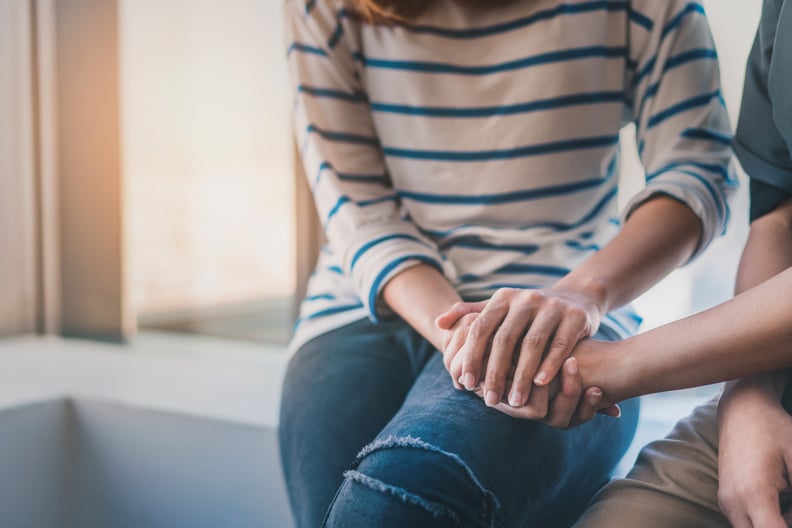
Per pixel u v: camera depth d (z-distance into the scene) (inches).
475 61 39.9
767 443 27.2
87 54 74.5
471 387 30.0
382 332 39.6
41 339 78.6
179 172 71.4
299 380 38.3
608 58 39.4
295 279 66.7
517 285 38.8
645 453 31.1
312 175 42.3
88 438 59.9
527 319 30.9
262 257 68.7
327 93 42.4
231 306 71.1
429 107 40.4
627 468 43.0
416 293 35.9
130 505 58.6
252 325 70.4
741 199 51.4
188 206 71.5
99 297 77.1
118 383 63.0
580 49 38.6
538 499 28.3
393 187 43.6
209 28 68.0
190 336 73.3
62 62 75.9
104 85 74.0
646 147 40.0
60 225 78.2
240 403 57.5
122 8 72.2
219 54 67.8
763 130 34.4
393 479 26.0
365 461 27.6
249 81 66.7
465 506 25.5
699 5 39.7
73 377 64.8
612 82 39.6
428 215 41.4
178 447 56.0
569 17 38.4
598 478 33.5
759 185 35.4
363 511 26.1
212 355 71.6
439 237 41.1
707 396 54.9
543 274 39.0
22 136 77.5
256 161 67.4
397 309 36.5
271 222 67.7
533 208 39.6
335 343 39.4
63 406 60.1
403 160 41.5
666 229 35.9
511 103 39.2
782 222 34.8
